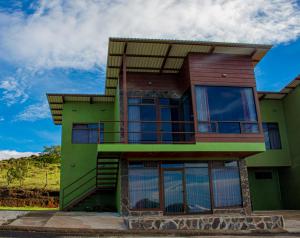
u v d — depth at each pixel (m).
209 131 14.13
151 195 14.09
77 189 18.12
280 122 19.73
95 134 18.98
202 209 14.33
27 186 30.70
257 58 15.64
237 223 11.25
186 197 14.35
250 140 14.38
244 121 14.57
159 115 15.80
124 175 14.12
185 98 15.33
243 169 15.18
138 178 14.22
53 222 11.37
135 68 15.77
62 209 17.80
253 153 14.61
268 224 11.43
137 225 10.59
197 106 14.28
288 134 19.48
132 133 15.35
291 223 12.55
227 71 14.98
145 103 15.81
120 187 14.12
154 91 16.05
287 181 19.36
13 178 31.02
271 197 19.61
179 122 14.31
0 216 13.18
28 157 46.62
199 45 14.30
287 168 19.42
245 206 14.67
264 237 10.16
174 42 13.89
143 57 14.81
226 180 14.91
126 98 14.20
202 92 14.51
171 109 15.99
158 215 13.80
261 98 19.73
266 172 19.92
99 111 19.30
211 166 14.94
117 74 16.16
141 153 13.88
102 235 9.80
